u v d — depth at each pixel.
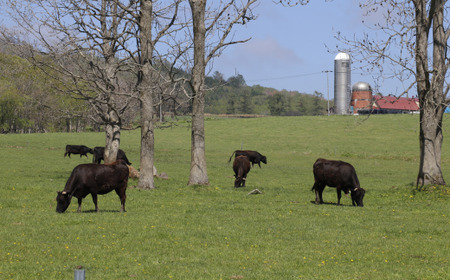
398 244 13.89
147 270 10.79
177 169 42.22
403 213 19.97
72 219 16.41
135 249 12.74
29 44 26.20
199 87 27.83
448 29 26.66
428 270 11.12
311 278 10.30
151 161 27.08
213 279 10.12
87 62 28.09
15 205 19.75
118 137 32.25
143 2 26.66
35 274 10.32
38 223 15.76
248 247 13.20
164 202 21.91
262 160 43.84
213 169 42.69
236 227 15.91
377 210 20.59
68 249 12.47
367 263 11.74
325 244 13.70
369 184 33.84
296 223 16.81
